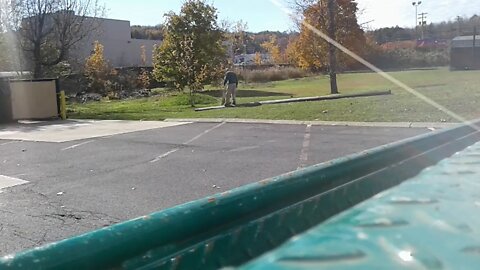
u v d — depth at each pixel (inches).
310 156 266.7
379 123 378.9
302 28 998.4
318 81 1348.4
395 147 146.6
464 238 88.0
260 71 1553.9
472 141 194.5
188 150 310.3
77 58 978.7
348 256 79.6
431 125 350.0
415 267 76.4
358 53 1024.2
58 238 147.8
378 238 88.4
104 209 178.1
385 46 1863.9
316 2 936.9
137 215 169.5
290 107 544.7
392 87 856.9
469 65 1692.9
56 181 229.3
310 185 106.5
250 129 403.5
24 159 299.3
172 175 234.2
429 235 90.0
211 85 1082.1
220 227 80.9
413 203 111.6
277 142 323.0
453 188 125.0
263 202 91.8
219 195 84.6
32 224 161.9
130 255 63.9
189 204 77.8
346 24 953.5
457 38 1850.4
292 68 1606.8
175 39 1008.2
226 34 1214.3
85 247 58.5
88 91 1133.7
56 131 461.4
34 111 615.2
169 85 1100.5
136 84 1282.0
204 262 72.9
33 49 780.6
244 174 229.9
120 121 539.2
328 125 394.6
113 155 303.1
